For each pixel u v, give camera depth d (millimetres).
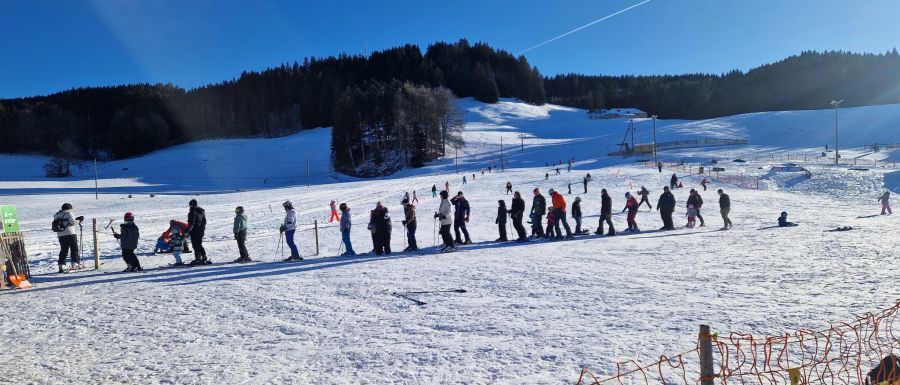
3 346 6355
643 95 188000
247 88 170375
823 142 83875
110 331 6898
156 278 11086
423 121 101812
